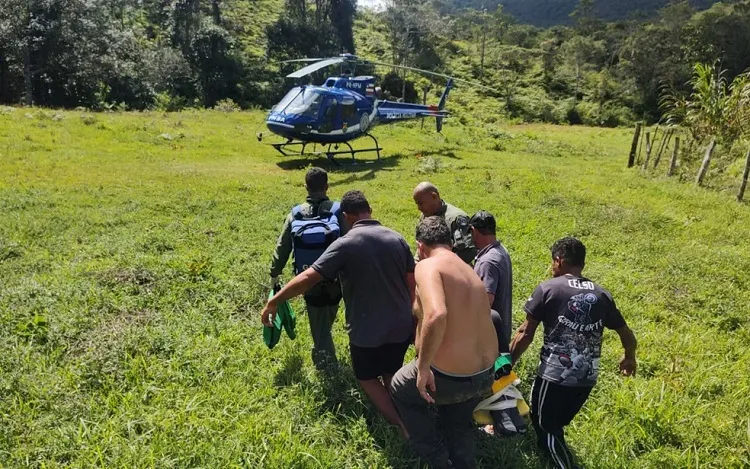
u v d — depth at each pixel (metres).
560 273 3.48
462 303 2.89
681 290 6.74
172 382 3.95
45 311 4.95
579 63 63.56
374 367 3.57
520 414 3.32
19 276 6.12
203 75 42.19
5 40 30.17
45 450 3.12
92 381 3.87
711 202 11.77
